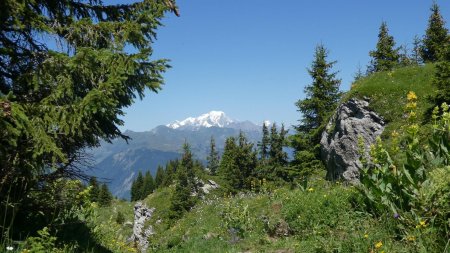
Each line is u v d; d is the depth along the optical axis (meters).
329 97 31.16
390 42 40.06
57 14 6.70
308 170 27.84
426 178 5.96
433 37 37.59
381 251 5.14
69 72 5.86
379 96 19.03
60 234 7.15
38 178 6.23
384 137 17.33
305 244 8.19
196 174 60.59
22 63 6.23
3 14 5.45
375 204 6.88
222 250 10.91
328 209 9.51
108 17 7.66
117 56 6.14
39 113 5.54
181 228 17.33
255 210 13.18
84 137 6.88
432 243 4.70
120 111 6.91
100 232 10.38
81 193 9.02
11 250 4.69
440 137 6.70
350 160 18.73
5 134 5.09
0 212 5.61
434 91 17.11
